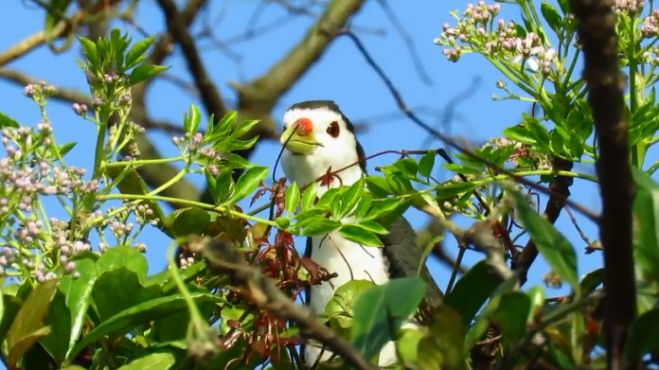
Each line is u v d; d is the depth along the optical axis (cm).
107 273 826
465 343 636
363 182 891
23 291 819
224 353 835
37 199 863
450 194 913
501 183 706
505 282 650
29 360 848
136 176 930
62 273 822
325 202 886
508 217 929
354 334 643
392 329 638
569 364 649
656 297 652
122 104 923
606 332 601
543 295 632
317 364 805
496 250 690
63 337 819
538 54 941
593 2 541
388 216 932
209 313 881
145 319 823
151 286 828
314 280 880
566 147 907
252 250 882
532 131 913
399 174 910
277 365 823
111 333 839
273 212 916
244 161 942
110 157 920
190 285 839
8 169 831
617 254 582
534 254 887
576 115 905
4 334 798
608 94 552
